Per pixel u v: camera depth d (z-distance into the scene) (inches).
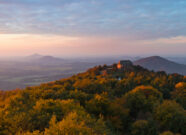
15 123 363.3
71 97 791.7
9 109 460.8
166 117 756.6
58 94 821.9
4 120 374.0
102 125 429.4
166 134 661.9
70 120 342.3
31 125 370.6
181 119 737.0
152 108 920.9
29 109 485.7
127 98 1028.5
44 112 443.8
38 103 498.6
